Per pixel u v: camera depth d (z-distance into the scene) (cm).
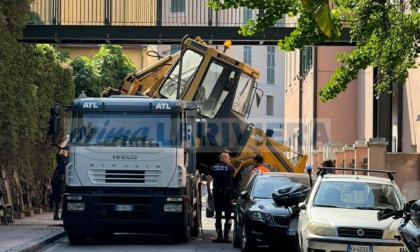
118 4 9112
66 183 5309
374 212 4166
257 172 5366
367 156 7625
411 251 2933
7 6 6769
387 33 4825
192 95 6369
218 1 5206
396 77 4997
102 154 5294
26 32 7156
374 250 3947
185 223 5303
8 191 7006
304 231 4094
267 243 4812
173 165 5300
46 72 8219
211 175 5628
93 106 5356
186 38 6381
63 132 7031
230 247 5294
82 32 7181
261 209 4853
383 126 8375
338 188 4347
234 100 6412
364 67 5331
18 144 6962
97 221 5238
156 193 5288
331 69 10388
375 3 4862
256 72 6456
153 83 6894
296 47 5209
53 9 7562
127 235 6212
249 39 7156
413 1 4803
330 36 3353
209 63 6381
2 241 5112
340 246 3959
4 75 6606
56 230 5928
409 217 3002
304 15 5153
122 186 5272
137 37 7194
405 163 7125
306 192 4803
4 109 6638
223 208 5631
